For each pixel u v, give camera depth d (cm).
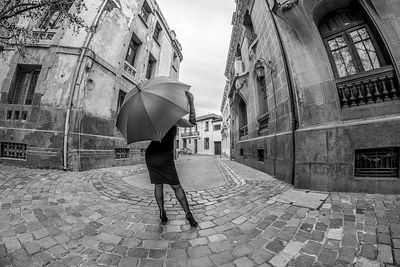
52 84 625
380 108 354
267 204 309
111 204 315
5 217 248
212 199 349
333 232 209
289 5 420
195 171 740
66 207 293
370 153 353
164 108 203
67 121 597
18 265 161
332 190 364
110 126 767
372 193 337
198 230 228
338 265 158
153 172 238
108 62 760
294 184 409
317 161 382
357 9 413
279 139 503
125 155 880
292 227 226
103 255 178
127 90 895
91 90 675
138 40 997
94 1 728
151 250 187
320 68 414
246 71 913
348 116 380
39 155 589
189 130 3925
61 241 200
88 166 640
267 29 598
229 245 195
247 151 891
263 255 176
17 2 381
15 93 661
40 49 662
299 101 430
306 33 431
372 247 178
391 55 347
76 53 648
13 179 429
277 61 527
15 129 610
